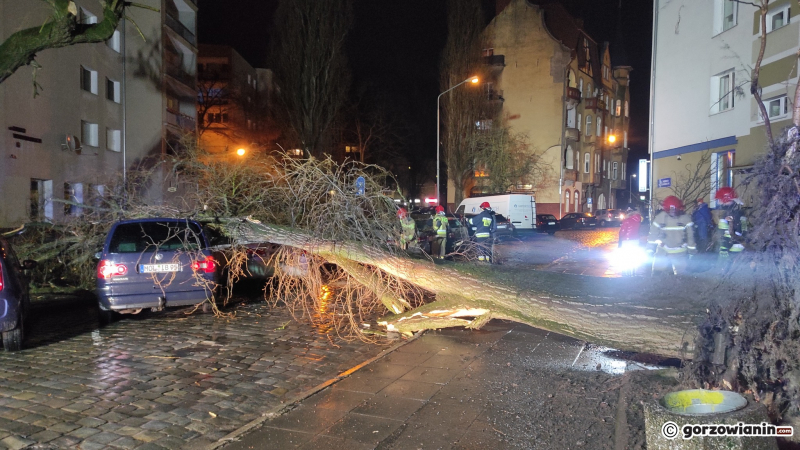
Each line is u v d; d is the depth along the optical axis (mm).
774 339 3379
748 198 3713
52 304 9883
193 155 11680
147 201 11438
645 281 4754
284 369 5848
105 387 5258
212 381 5445
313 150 27719
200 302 8367
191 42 30625
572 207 47656
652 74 20000
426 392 4922
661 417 2818
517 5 45062
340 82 28422
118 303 7961
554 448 3734
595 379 5191
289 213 8742
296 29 27422
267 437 4027
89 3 20875
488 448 3770
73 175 20375
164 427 4309
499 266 6133
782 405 3377
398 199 9328
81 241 10680
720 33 17938
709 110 18547
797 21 14336
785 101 14914
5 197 16781
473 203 30703
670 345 4242
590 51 50500
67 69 20109
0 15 16219
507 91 45438
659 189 20844
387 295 7512
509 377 5312
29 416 4504
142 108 25266
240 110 42781
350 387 5094
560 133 44312
